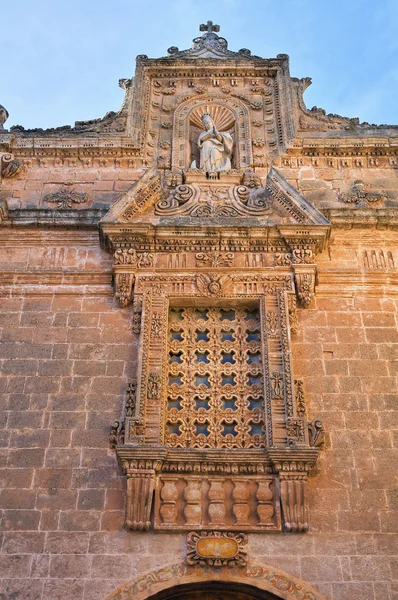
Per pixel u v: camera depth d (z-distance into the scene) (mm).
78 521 12250
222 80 19844
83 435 13211
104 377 13938
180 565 11805
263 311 14609
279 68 19750
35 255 15891
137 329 14469
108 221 15500
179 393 13914
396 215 16203
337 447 13086
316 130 18500
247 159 18000
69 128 18703
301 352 14320
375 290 15250
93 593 11531
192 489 12500
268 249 15492
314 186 17422
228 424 13547
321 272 15414
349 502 12461
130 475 12414
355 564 11805
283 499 12273
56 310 14930
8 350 14305
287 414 13148
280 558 11867
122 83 19750
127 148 17938
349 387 13844
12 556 11883
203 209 16375
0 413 13477
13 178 17578
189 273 15172
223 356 14500
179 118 18906
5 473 12766
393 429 13312
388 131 18516
